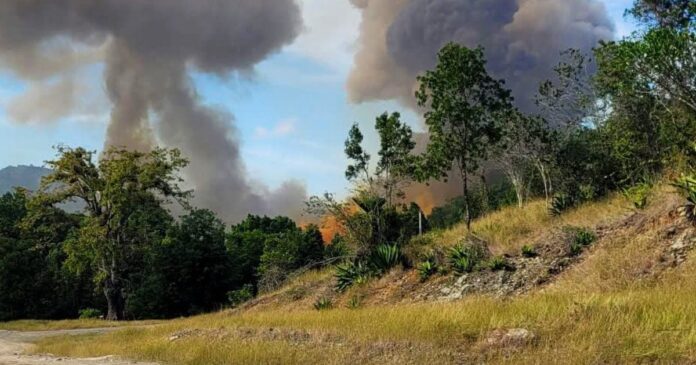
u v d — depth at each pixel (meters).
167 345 13.73
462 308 12.30
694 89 18.41
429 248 24.28
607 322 9.25
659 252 15.02
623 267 15.18
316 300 24.77
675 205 16.78
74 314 62.53
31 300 56.75
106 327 30.22
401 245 26.75
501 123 25.89
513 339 9.56
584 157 26.52
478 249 21.39
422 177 25.62
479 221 28.86
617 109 23.89
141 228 49.75
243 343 12.18
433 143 24.95
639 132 23.36
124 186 47.09
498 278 18.64
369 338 11.31
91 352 15.20
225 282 61.47
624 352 8.05
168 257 59.47
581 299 11.16
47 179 46.94
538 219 24.75
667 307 9.47
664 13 22.19
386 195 29.11
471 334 10.36
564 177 26.80
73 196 47.50
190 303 59.66
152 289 59.28
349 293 23.34
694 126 20.19
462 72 24.34
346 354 10.31
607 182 25.88
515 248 21.53
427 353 9.64
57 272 59.56
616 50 19.78
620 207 20.62
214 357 11.19
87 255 46.22
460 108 24.30
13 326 31.39
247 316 19.83
